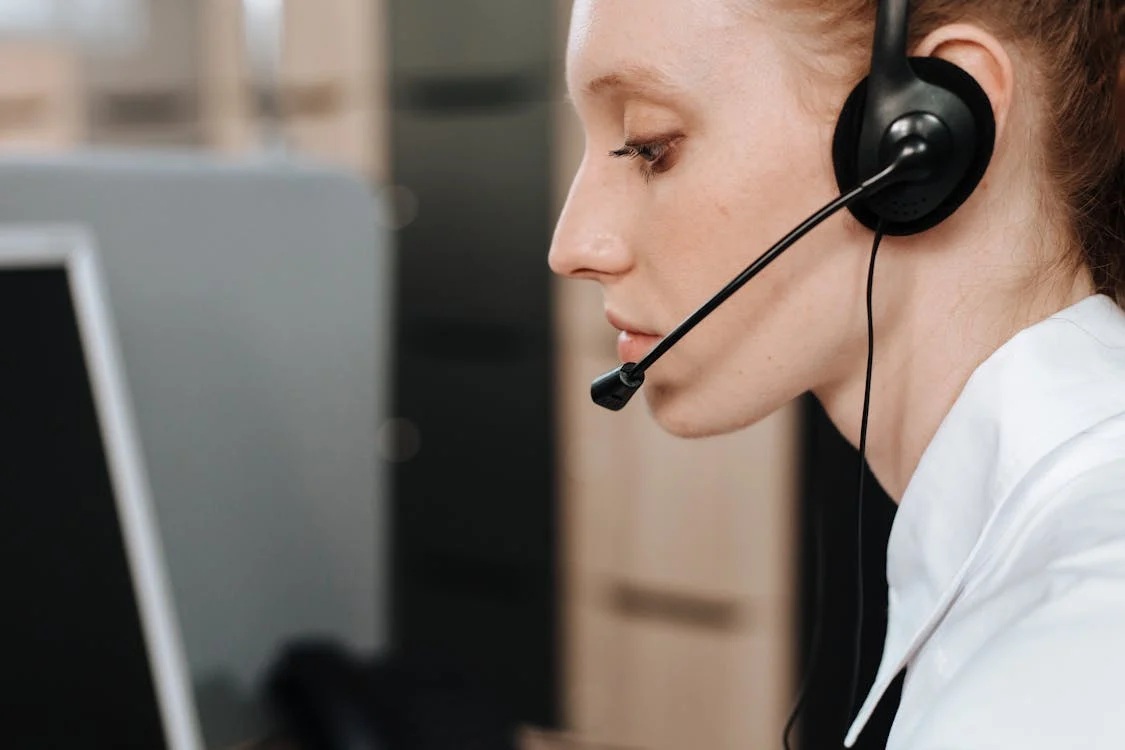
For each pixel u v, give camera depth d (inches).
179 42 83.3
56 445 29.2
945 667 14.2
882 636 34.3
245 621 39.3
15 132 90.1
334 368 41.8
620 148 17.9
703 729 69.8
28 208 33.7
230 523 38.8
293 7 79.4
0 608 27.9
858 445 18.3
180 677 30.6
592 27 17.1
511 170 73.4
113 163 35.4
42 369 29.1
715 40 16.4
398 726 36.3
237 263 38.7
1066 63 16.5
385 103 77.0
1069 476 14.7
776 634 66.0
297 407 40.7
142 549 30.3
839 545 40.5
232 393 38.8
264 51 80.5
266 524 39.9
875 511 34.3
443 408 78.3
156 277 36.6
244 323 39.0
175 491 37.3
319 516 41.5
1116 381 15.7
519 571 76.5
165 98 84.1
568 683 75.1
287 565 40.6
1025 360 16.2
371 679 38.3
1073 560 12.7
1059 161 16.6
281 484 40.3
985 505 16.0
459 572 79.0
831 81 16.4
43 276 29.4
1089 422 15.2
